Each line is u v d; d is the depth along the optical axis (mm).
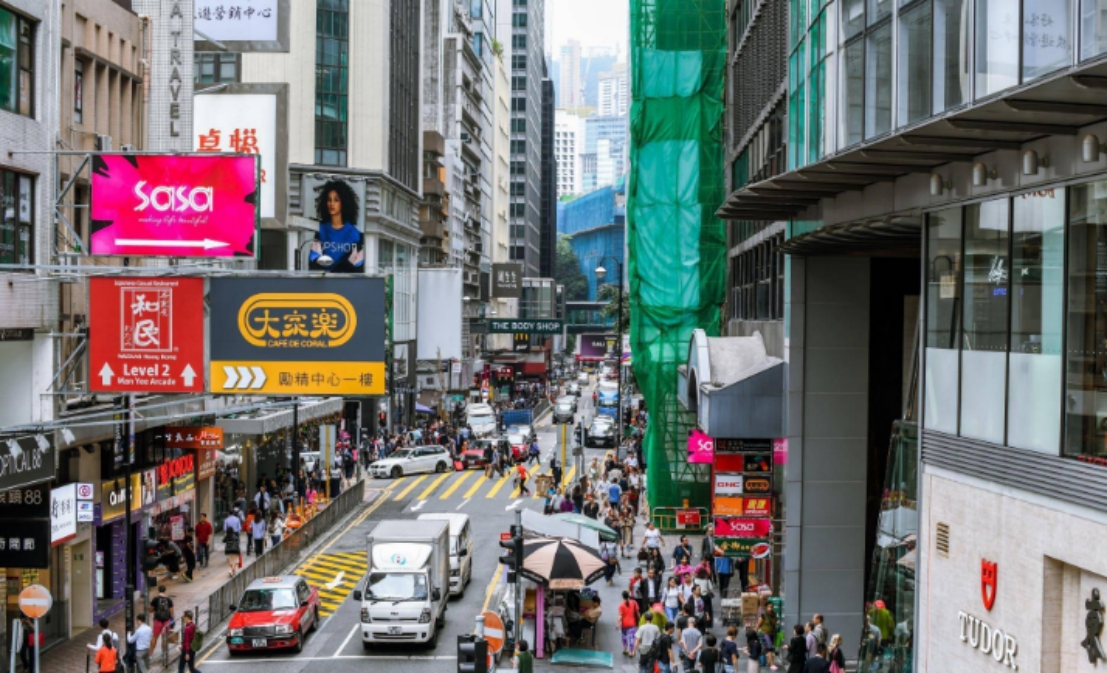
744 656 27609
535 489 56844
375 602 28469
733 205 23516
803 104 22906
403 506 51219
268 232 61781
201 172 22891
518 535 24469
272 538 39656
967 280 17234
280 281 22469
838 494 27141
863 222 20812
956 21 15391
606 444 78062
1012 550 15461
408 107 81312
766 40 33000
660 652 24875
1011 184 15719
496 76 141750
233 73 65750
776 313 31031
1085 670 13953
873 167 18094
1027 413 15273
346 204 64875
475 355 112250
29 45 25922
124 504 32594
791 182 20234
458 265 107500
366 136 70000
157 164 22938
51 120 26531
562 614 28844
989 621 16031
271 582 29594
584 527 33344
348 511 49094
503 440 64625
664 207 45344
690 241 45219
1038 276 15070
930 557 18125
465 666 18359
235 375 22484
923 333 18703
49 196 26328
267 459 56000
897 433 20703
